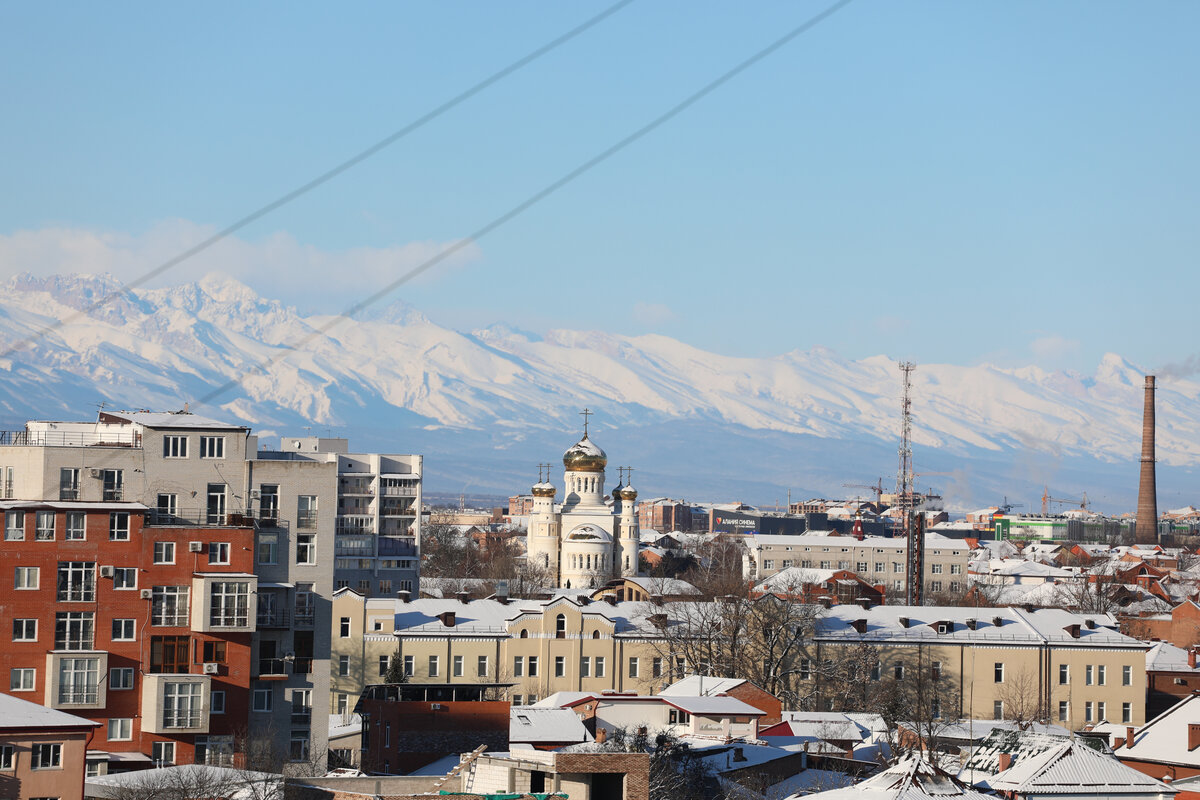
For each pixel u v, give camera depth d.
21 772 145.88
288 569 199.12
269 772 160.75
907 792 146.25
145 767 181.00
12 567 181.50
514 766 138.50
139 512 187.38
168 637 187.38
